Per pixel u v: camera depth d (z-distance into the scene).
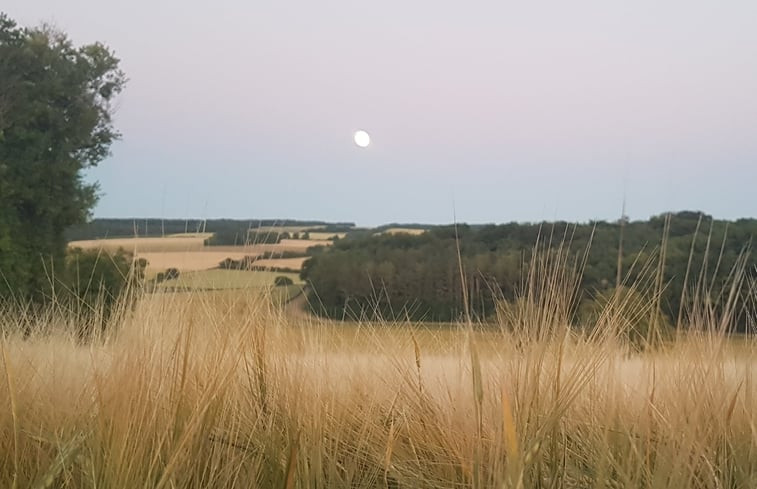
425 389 2.57
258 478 2.14
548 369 1.97
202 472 2.01
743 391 2.23
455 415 2.29
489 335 2.29
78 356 2.68
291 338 2.79
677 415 1.94
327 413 2.46
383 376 2.85
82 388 2.29
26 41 24.27
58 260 21.80
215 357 2.21
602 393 2.23
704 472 1.90
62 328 2.98
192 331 2.28
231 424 2.24
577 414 2.32
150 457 1.81
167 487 1.77
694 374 2.12
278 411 2.27
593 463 2.04
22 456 2.02
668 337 2.25
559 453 2.06
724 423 2.03
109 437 1.79
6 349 2.41
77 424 2.12
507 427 1.54
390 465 2.26
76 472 1.92
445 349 2.89
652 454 1.98
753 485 1.90
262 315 2.55
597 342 2.08
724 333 2.21
